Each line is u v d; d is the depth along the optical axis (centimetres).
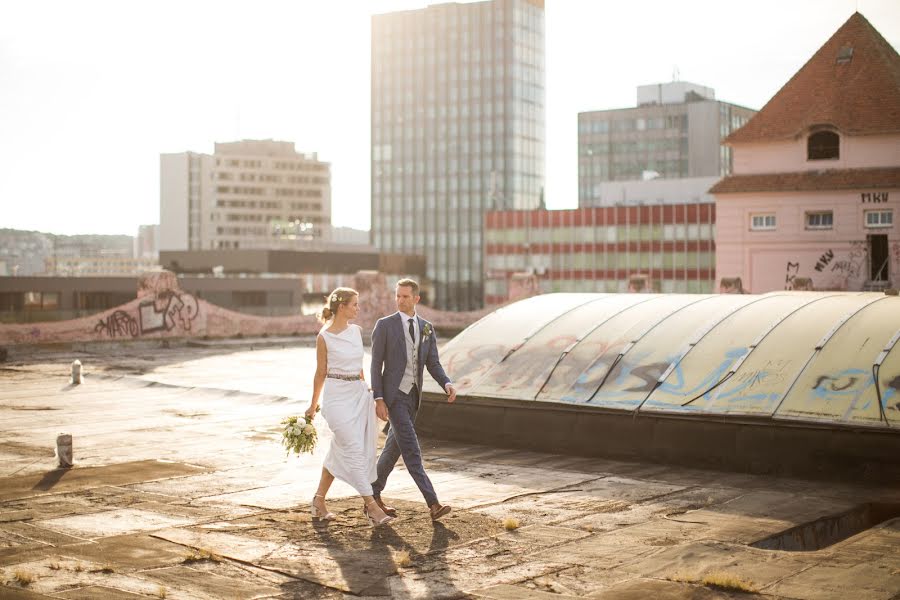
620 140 16775
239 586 660
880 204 4672
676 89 16650
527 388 1302
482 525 836
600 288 11362
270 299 7775
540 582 666
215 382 2228
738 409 1120
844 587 636
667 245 10988
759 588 636
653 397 1199
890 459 1017
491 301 12038
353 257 12850
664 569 690
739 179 4994
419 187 17638
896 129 4653
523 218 11825
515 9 17038
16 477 1061
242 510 895
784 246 4884
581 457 1216
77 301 6625
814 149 4872
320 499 857
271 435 1392
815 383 1118
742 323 1299
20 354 3238
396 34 17762
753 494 980
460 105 17300
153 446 1291
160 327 3778
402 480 1053
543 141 17838
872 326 1195
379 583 667
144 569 699
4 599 621
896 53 5272
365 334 4372
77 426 1493
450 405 1341
